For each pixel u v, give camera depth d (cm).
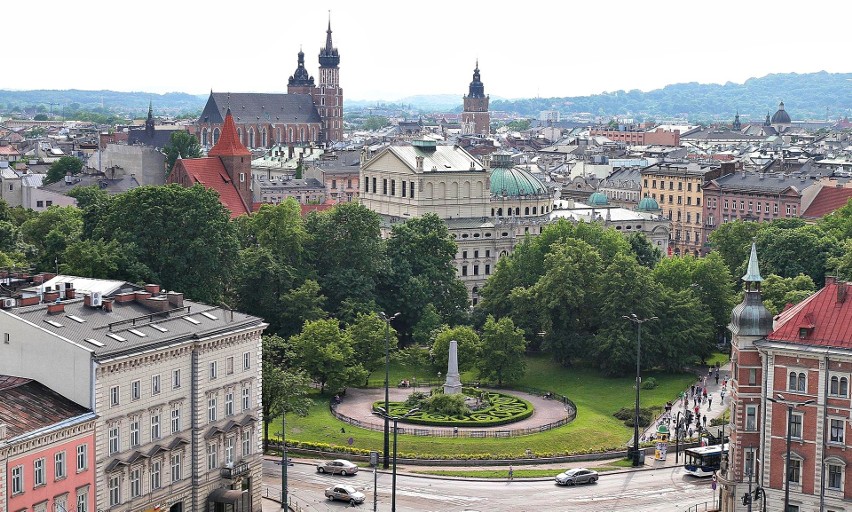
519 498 18588
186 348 16938
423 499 18412
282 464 18075
